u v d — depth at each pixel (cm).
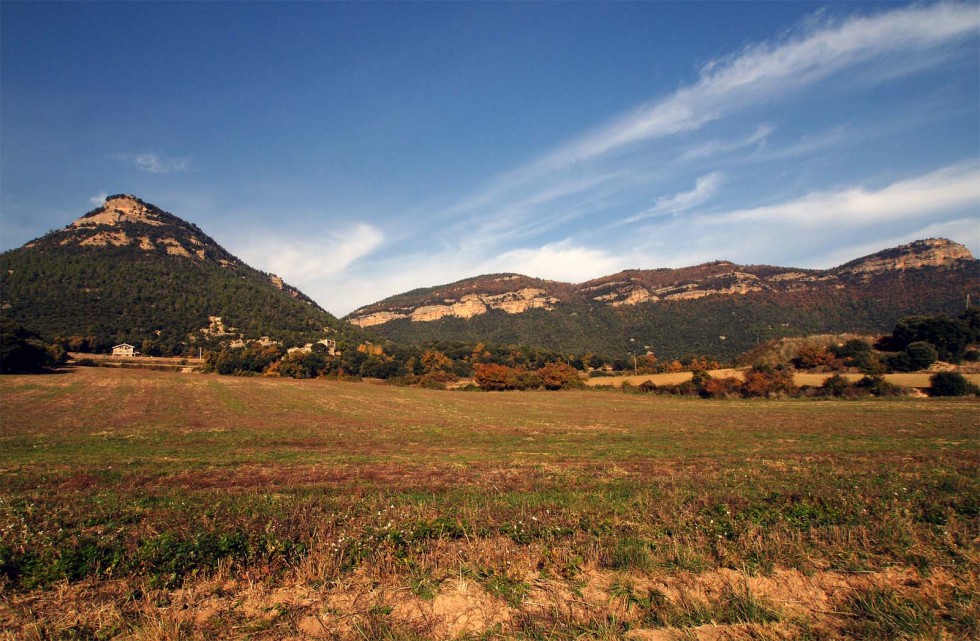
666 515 925
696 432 3153
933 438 2816
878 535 802
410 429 3269
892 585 644
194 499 1203
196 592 611
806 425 3550
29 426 3144
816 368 7138
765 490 1223
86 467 1714
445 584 636
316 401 5434
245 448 2331
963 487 1253
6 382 5878
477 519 896
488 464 1869
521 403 5672
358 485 1422
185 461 1886
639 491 1252
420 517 884
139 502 1134
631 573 667
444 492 1307
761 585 639
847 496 1073
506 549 734
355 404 5244
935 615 558
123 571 655
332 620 550
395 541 740
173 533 764
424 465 1833
